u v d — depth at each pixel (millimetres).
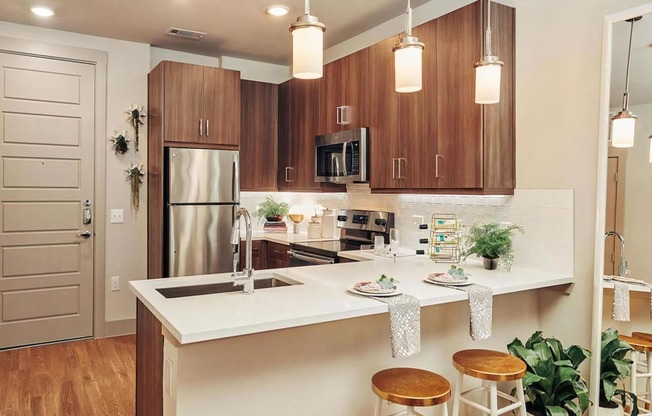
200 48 4789
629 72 2340
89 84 4402
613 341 2391
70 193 4363
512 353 2379
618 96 2387
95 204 4461
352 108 3807
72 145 4355
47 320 4301
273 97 5008
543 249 2752
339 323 2160
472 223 3197
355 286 2137
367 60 3623
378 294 2029
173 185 4215
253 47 4738
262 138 4949
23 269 4191
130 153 4594
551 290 2742
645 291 2260
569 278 2598
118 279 4570
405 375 2041
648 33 2270
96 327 4488
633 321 2312
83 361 3857
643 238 2271
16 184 4145
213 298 1999
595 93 2500
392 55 3373
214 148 4480
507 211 2955
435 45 3039
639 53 2299
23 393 3223
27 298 4219
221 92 4504
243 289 2305
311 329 2078
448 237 3139
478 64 2006
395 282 2311
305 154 4496
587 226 2545
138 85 4613
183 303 1906
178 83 4293
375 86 3543
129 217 4605
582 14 2553
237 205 4535
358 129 3652
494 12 2766
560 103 2656
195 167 4316
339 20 3941
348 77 3854
